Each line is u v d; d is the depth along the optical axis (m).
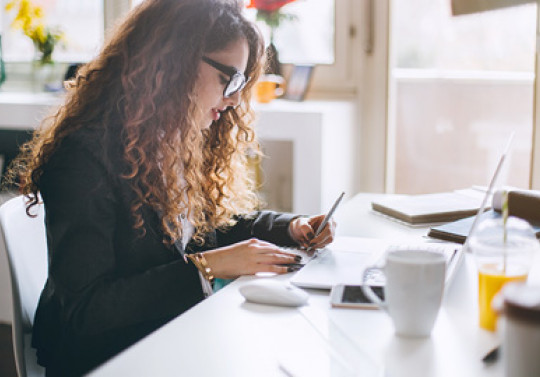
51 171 1.24
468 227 1.50
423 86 3.06
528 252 0.96
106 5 3.14
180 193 1.34
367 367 0.80
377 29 2.86
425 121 3.11
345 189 2.85
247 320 1.00
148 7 1.38
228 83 1.39
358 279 1.17
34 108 2.75
